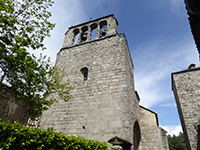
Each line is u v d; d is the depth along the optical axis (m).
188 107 16.22
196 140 14.41
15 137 3.39
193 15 3.23
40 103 6.68
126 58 12.19
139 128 12.16
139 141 11.90
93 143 5.95
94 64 12.30
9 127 3.52
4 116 9.88
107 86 10.55
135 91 13.38
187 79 17.94
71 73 12.68
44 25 6.85
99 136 8.62
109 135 8.45
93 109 9.84
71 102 10.77
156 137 11.77
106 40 13.55
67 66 13.41
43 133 4.16
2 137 3.28
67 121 9.99
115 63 11.59
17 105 10.98
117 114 9.07
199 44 3.78
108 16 15.73
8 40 5.64
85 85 11.98
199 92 16.62
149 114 13.10
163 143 12.11
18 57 5.93
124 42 12.89
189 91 17.09
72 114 10.16
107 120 9.05
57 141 4.41
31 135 3.84
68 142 4.79
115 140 6.88
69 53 14.46
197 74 17.86
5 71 6.09
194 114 15.66
